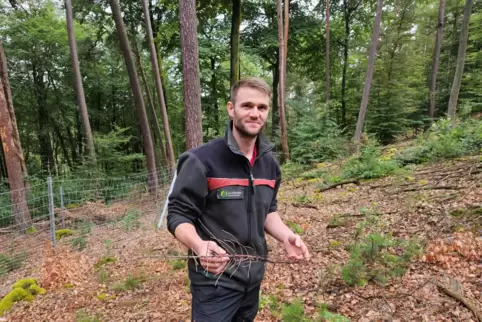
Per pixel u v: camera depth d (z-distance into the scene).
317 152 12.71
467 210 4.47
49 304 3.78
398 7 14.88
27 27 15.73
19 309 3.77
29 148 21.50
